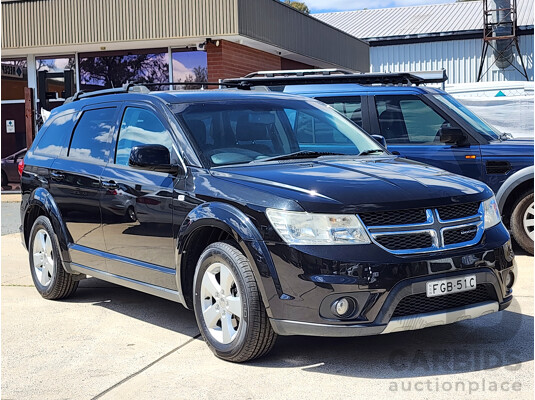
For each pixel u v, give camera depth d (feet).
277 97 18.74
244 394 12.77
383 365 14.07
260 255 13.55
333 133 18.22
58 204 20.15
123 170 17.76
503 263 14.37
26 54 57.21
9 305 20.38
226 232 15.08
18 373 14.49
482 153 24.07
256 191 14.10
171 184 16.03
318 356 14.74
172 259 15.99
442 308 13.70
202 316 15.08
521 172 23.65
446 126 24.67
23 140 57.72
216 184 14.93
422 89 25.63
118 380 13.85
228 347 14.37
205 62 54.03
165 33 49.08
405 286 13.07
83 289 22.34
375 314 13.01
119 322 18.22
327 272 12.97
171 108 17.01
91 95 20.99
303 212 13.32
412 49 94.43
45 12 51.55
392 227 13.33
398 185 14.08
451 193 14.15
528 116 34.78
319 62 67.77
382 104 25.54
